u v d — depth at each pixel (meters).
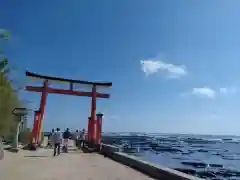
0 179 9.76
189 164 40.59
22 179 9.99
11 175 10.64
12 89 14.37
